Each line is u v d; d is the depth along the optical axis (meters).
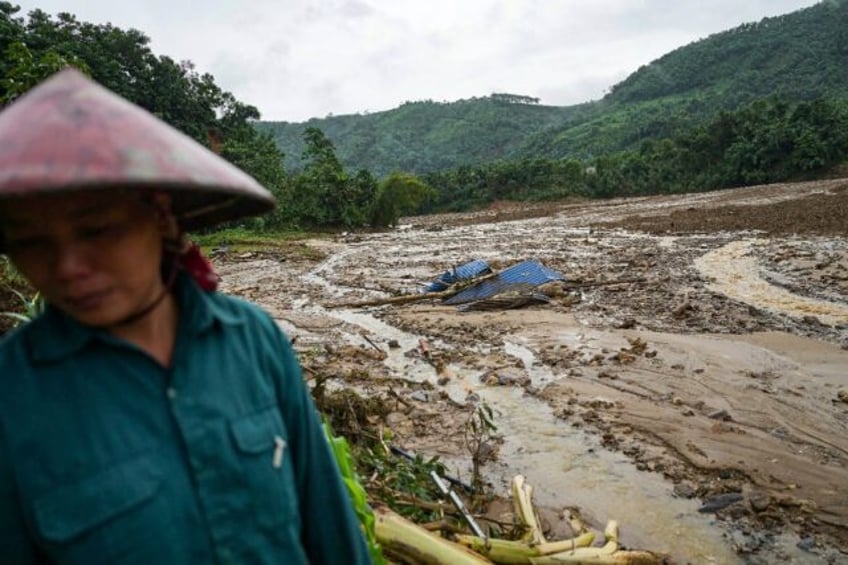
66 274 1.05
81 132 0.97
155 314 1.24
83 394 1.11
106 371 1.14
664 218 27.67
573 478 5.28
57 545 1.07
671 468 5.32
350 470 2.86
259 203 1.38
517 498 4.10
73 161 0.93
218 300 1.36
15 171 0.91
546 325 10.01
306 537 1.53
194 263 1.37
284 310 12.52
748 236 19.19
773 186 44.03
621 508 4.80
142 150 1.00
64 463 1.08
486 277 12.21
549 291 11.96
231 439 1.21
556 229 27.05
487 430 6.09
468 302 11.88
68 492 1.08
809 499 4.73
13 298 8.98
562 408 6.64
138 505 1.09
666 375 7.43
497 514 4.64
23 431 1.08
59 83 1.07
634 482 5.15
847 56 104.38
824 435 5.77
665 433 5.92
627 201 46.06
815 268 13.23
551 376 7.71
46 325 1.15
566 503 4.90
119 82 34.72
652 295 11.77
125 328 1.20
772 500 4.73
